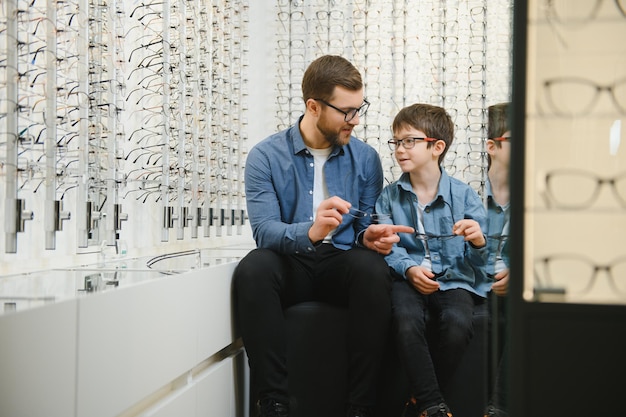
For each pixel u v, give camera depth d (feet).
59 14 5.24
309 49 10.18
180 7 7.18
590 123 2.98
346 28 10.00
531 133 2.98
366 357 5.90
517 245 2.95
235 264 6.24
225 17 8.68
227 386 6.01
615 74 2.97
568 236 2.98
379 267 5.97
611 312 2.90
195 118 7.65
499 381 3.37
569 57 2.96
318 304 6.50
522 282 2.95
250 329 5.78
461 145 9.61
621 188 2.99
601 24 2.95
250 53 10.21
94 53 5.42
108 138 5.73
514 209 2.97
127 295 3.82
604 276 2.98
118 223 5.88
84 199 5.20
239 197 9.65
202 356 5.21
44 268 5.07
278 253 6.33
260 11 10.39
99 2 5.48
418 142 6.93
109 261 5.97
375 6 9.87
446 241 6.67
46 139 4.68
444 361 6.07
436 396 5.71
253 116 10.34
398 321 5.94
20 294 3.45
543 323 2.94
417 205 7.00
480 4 9.27
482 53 9.14
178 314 4.65
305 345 6.35
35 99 4.88
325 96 6.54
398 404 6.34
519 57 2.96
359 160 7.01
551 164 2.98
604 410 2.91
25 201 4.73
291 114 10.23
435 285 6.20
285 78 10.35
